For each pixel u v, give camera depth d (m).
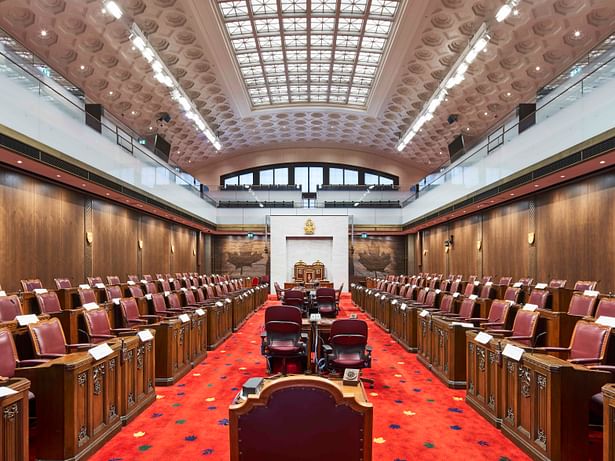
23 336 4.70
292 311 6.16
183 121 21.30
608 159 8.66
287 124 25.91
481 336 4.67
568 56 13.57
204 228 23.27
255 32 15.74
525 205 13.64
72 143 10.12
